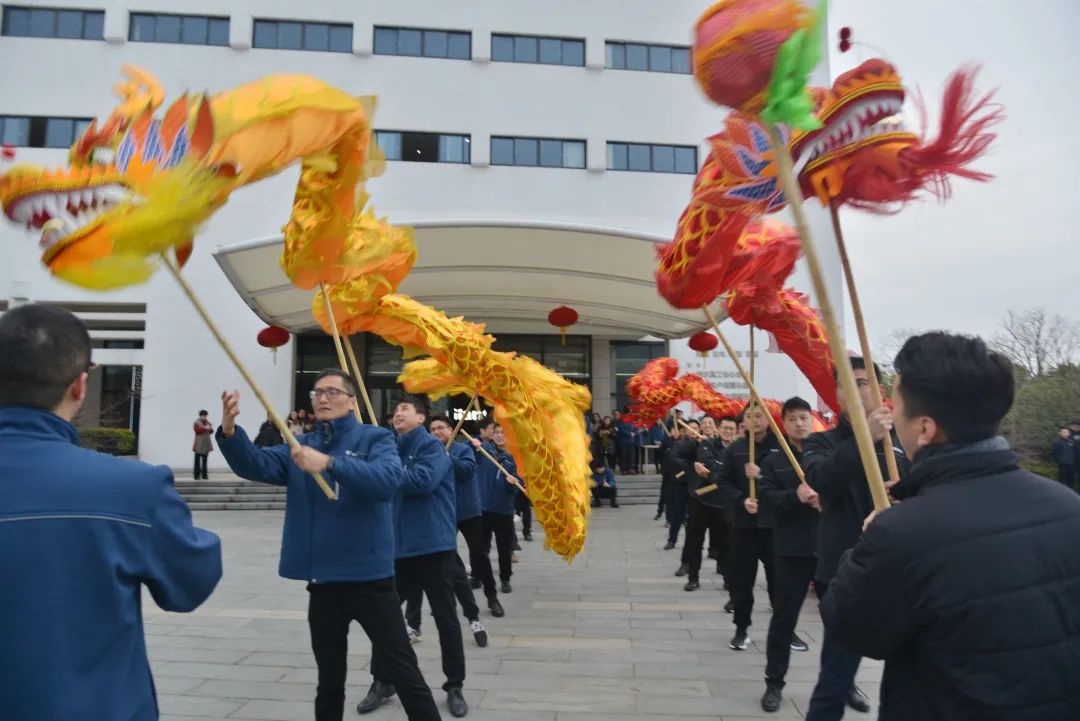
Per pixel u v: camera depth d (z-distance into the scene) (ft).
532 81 61.77
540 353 63.57
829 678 10.61
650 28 63.82
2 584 4.57
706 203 8.99
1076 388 58.18
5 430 4.99
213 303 56.24
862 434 6.40
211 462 55.06
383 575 10.09
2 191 6.41
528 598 22.29
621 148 62.64
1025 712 4.28
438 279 44.24
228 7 58.39
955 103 7.00
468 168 60.13
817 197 8.55
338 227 10.70
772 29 6.31
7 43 56.24
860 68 7.76
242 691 14.02
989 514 4.67
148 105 6.65
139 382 56.59
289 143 7.36
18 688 4.46
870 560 4.87
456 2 61.41
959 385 5.01
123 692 4.77
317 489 10.24
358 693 13.92
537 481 15.85
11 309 5.39
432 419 20.21
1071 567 4.53
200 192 6.35
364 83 59.57
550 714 12.87
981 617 4.41
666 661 15.88
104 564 4.77
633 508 48.39
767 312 15.16
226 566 27.66
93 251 6.17
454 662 13.00
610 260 40.11
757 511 16.03
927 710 4.70
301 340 60.70
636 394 31.07
